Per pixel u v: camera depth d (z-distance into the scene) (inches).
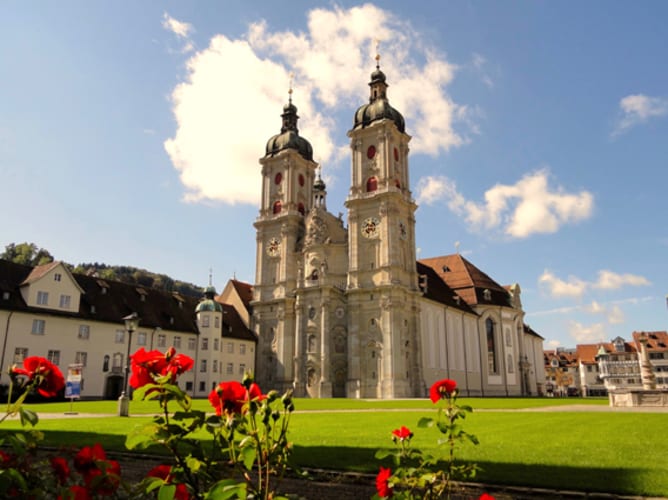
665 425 1082.1
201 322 3415.4
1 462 200.7
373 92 3782.0
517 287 4431.6
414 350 3248.0
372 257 3344.0
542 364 5201.8
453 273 4394.7
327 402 2353.6
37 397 2341.3
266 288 3811.5
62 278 2714.1
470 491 486.9
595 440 816.9
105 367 2827.3
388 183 3368.6
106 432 904.9
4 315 2444.6
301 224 3873.0
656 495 453.7
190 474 215.3
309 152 4158.5
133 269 7603.4
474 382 3870.6
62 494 193.0
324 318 3346.5
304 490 507.5
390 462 603.8
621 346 5885.8
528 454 661.9
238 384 228.8
